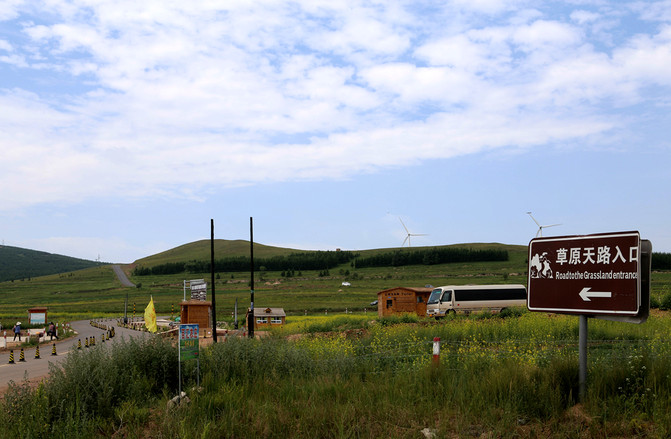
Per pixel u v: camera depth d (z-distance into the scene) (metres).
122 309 125.06
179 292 180.62
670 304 24.86
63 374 9.59
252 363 12.35
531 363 10.77
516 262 197.00
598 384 8.00
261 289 165.38
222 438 7.41
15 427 7.70
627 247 7.93
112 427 8.27
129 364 11.27
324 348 16.08
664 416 6.74
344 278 188.25
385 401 8.42
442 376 9.89
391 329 22.97
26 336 52.03
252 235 34.59
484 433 7.03
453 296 39.56
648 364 8.59
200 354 12.70
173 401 9.20
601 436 6.53
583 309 8.41
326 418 7.74
